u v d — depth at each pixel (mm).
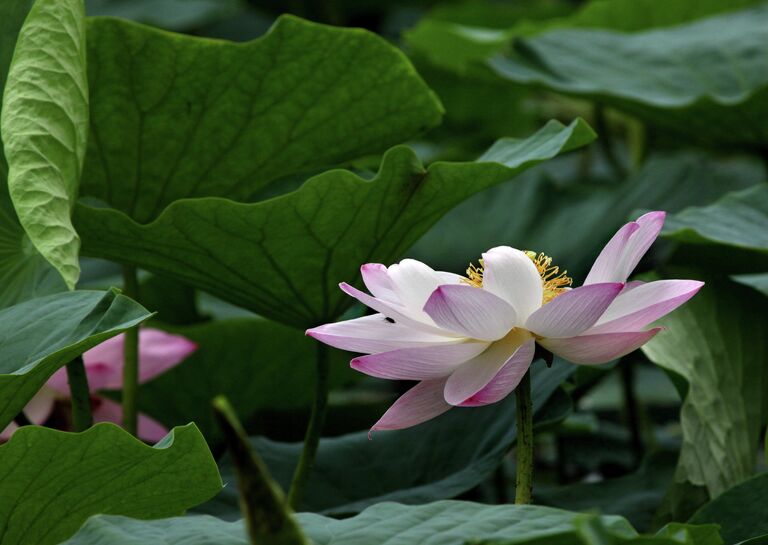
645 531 3975
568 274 4766
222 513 3887
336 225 3795
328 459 3977
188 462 3627
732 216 4059
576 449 4535
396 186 3781
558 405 3889
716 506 3748
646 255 4617
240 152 3971
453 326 3562
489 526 3488
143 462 3613
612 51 4844
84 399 3781
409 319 3594
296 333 4215
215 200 3756
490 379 3555
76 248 3721
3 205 3855
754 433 3932
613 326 3588
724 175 4945
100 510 3650
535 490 4074
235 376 4242
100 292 3682
